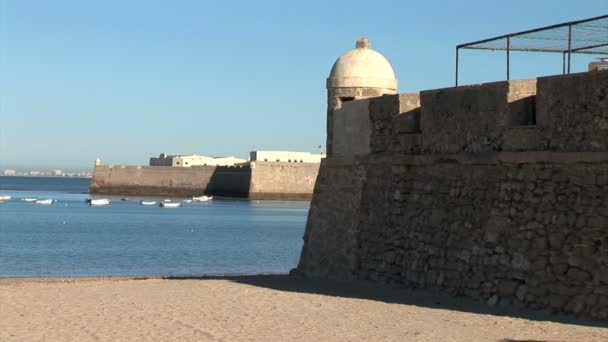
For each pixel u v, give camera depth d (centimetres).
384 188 2242
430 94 2064
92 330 1577
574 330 1447
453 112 1975
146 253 5416
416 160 2108
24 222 8769
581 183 1596
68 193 19612
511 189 1764
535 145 1719
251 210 11706
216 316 1728
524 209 1719
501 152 1798
